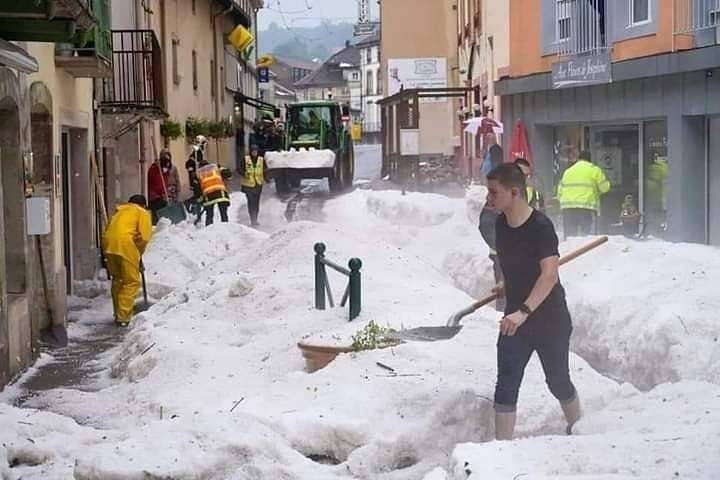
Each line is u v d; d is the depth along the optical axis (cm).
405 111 3900
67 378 1184
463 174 3625
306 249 1459
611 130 2123
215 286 1372
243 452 709
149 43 2311
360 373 917
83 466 677
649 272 1191
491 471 560
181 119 3481
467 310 888
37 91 1318
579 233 1828
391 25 4778
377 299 1206
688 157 1761
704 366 955
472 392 818
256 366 1071
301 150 3744
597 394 820
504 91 2478
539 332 755
